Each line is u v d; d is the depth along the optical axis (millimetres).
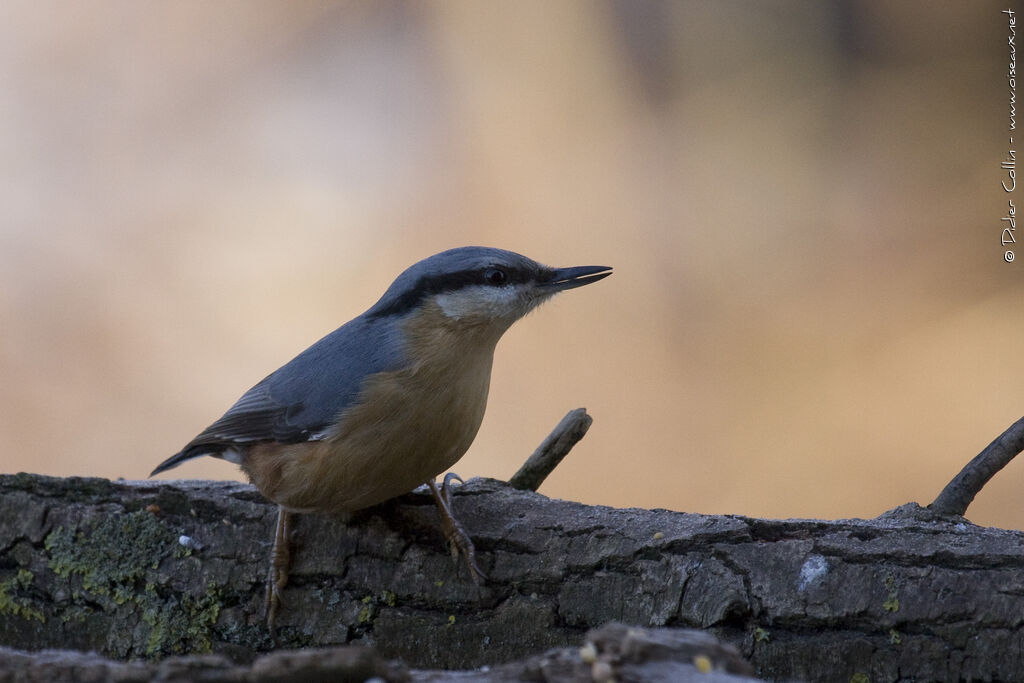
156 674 3525
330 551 5898
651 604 5473
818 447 11938
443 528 5832
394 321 6043
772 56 15648
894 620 5230
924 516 5578
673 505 11711
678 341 13547
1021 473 11312
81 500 5973
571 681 3453
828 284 13766
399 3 15742
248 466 6148
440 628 5715
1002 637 5125
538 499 6012
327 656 3516
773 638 5336
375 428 5828
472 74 15469
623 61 15625
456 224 14641
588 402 12727
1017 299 13094
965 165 14711
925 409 12117
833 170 15148
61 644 5859
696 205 14820
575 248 14430
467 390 6113
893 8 15406
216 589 5836
